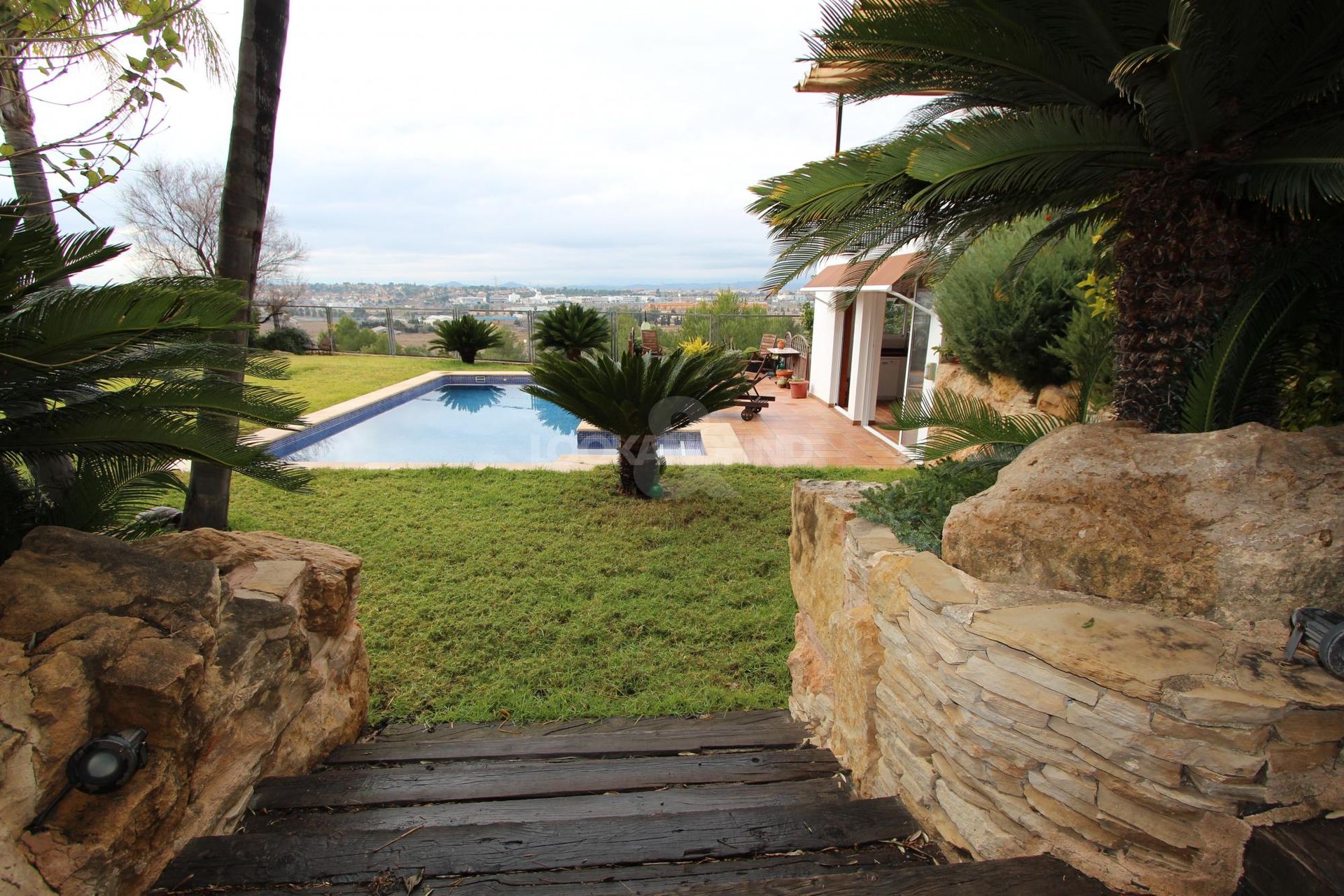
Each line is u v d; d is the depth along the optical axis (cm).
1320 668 172
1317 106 266
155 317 250
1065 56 286
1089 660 177
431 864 205
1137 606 211
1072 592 222
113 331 248
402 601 489
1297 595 193
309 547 335
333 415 1165
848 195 305
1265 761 158
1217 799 161
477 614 476
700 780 284
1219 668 172
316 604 306
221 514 527
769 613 483
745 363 783
